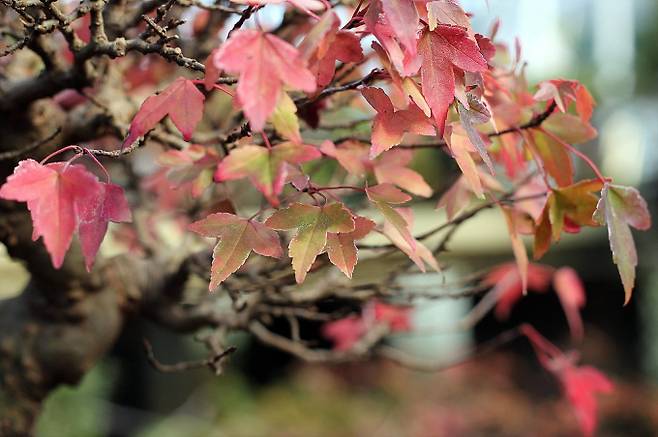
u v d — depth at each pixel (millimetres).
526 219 812
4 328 930
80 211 683
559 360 971
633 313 4242
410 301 947
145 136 727
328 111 875
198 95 703
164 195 1068
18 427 919
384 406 3697
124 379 3611
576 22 4832
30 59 896
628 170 4273
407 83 689
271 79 649
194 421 3545
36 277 907
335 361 1032
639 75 4613
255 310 940
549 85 752
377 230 755
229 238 710
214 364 855
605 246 3535
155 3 797
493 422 3434
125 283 948
